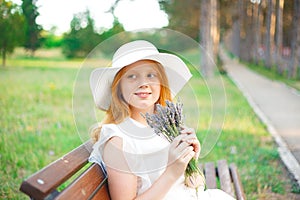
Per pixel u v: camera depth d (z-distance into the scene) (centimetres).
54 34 2248
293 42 2170
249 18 3947
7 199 427
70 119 878
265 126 891
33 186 152
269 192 496
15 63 1827
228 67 3053
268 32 2836
